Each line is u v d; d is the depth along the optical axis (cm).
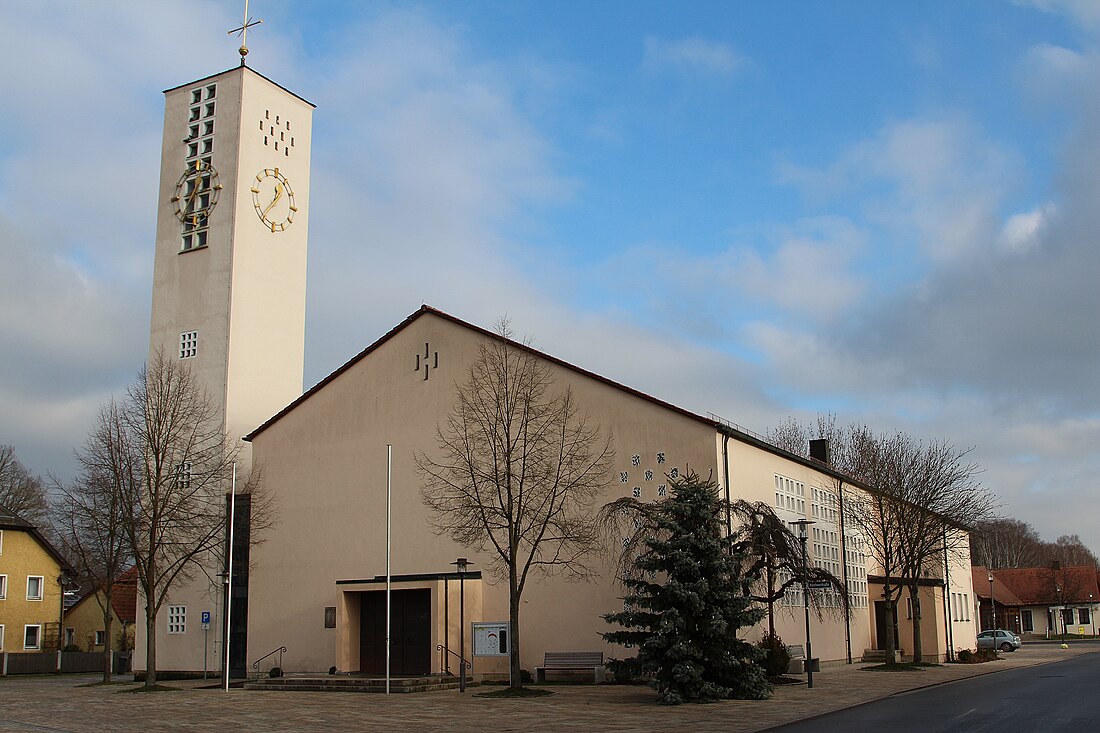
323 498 4475
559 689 3309
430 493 4150
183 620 4862
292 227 5456
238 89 5294
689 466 3591
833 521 4812
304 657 4356
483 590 3912
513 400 3597
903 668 4312
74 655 6038
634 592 3212
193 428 4778
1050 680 3494
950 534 5309
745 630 3553
